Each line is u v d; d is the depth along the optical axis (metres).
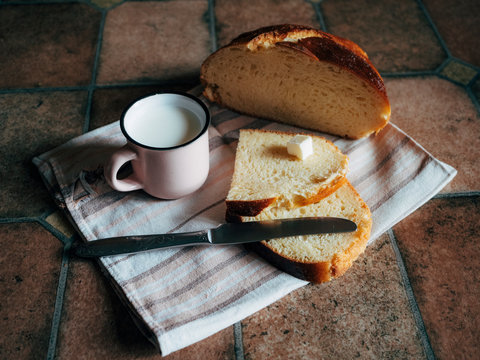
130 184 0.82
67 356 0.70
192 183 0.84
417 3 1.41
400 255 0.83
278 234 0.77
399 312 0.75
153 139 0.77
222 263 0.79
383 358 0.70
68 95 1.10
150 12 1.35
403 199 0.88
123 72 1.17
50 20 1.31
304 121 1.03
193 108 0.82
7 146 0.99
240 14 1.36
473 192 0.93
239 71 1.00
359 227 0.80
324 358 0.70
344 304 0.76
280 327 0.74
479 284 0.79
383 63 1.22
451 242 0.85
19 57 1.20
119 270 0.77
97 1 1.38
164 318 0.71
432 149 1.02
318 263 0.74
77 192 0.88
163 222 0.85
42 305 0.75
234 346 0.72
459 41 1.29
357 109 0.95
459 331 0.74
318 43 0.92
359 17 1.36
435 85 1.16
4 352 0.70
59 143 1.00
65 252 0.82
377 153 0.97
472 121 1.08
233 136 1.01
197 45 1.26
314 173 0.86
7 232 0.84
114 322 0.74
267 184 0.84
